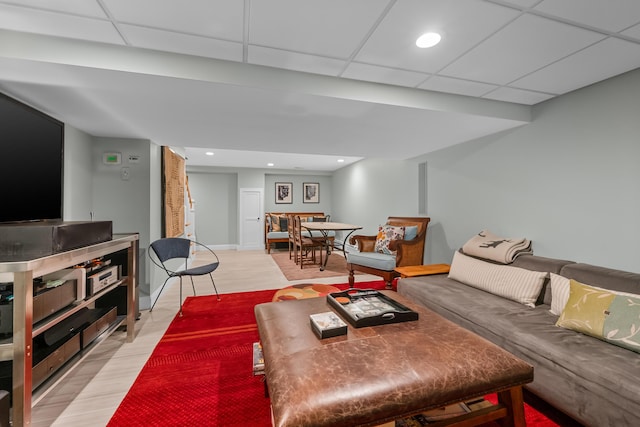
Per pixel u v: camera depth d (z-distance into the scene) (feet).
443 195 12.05
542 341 4.76
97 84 5.75
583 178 7.10
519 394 3.78
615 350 4.39
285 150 12.59
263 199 24.44
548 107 7.91
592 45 5.32
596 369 3.93
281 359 3.78
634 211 6.19
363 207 19.79
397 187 15.69
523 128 8.61
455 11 4.41
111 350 6.84
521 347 5.01
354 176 21.30
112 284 6.68
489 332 5.69
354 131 9.42
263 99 6.66
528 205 8.47
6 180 5.25
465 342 4.24
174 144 11.00
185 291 11.78
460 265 8.59
